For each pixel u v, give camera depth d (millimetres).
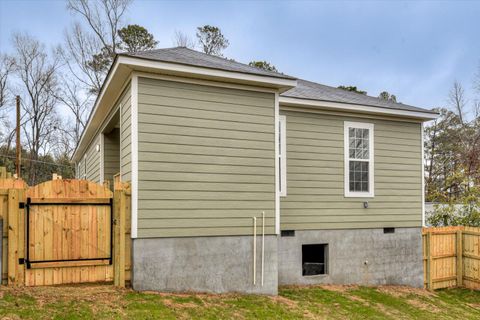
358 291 8188
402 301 7980
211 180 6367
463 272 10258
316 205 8469
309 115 8547
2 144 27422
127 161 6215
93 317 4609
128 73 6047
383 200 9234
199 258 6223
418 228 9648
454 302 8703
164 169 6043
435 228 9977
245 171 6648
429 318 7133
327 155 8664
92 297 5242
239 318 5422
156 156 6000
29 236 5348
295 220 8242
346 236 8742
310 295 7391
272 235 6844
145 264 5848
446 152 27531
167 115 6113
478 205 11445
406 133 9664
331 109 8648
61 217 5543
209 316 5270
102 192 5801
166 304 5406
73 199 5621
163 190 6016
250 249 6633
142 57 5715
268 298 6566
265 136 6855
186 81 6277
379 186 9211
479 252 9930
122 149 6680
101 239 5758
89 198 5715
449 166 26547
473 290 9875
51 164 28094
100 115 9055
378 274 9039
